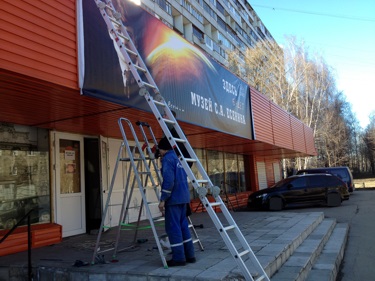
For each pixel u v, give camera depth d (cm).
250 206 1648
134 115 709
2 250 614
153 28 694
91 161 909
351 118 6788
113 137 980
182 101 773
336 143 4372
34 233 679
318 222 1005
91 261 501
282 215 1094
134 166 488
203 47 3847
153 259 508
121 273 440
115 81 567
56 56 473
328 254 714
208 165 1627
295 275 496
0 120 694
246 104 1238
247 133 1210
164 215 518
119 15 561
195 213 1284
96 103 592
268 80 3744
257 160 2286
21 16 429
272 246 598
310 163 3850
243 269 388
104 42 554
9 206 699
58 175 811
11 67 410
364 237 950
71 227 830
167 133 448
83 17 520
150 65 666
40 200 764
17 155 730
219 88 1004
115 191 962
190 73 831
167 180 452
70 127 805
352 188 2284
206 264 465
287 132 1756
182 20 3406
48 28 465
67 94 527
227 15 4784
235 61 3862
